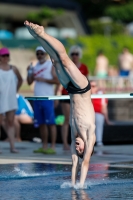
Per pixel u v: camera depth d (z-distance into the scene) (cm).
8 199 1448
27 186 1631
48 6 9312
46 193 1523
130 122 3544
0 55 2506
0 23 9469
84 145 1545
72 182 1595
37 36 1516
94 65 6794
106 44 7475
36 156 2398
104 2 11606
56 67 1541
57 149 2714
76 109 1545
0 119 2527
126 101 4147
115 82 4853
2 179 1756
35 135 3209
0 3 8794
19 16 9594
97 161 2219
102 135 3066
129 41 7844
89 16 11594
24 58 6525
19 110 3212
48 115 2491
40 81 2497
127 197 1466
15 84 2528
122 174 1848
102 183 1672
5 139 3278
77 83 1527
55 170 1931
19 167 2005
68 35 8219
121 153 2564
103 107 2944
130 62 6025
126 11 11512
